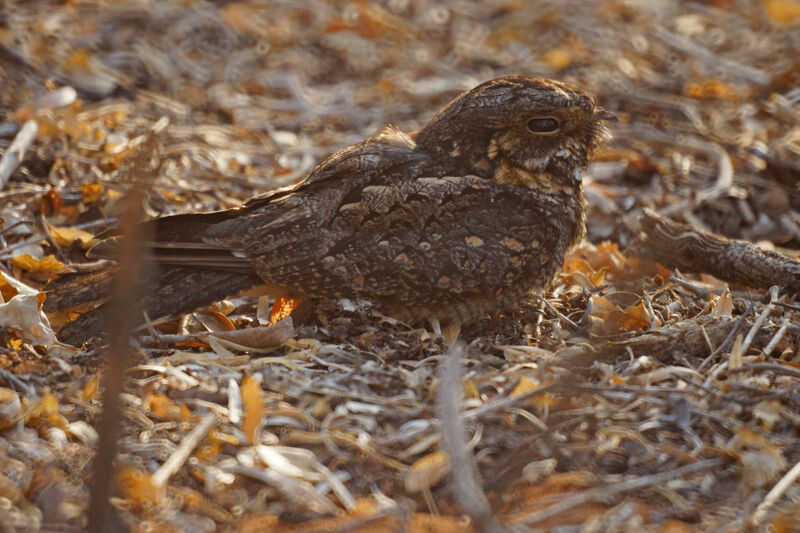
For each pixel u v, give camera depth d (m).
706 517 5.93
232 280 7.96
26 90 12.53
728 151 12.59
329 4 16.41
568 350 7.30
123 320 4.66
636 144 12.82
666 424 6.62
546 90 8.16
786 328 7.69
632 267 9.69
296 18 16.08
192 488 6.05
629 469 6.31
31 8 15.02
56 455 6.16
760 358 7.34
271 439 6.41
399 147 8.41
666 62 15.09
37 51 13.59
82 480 5.98
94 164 11.16
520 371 7.04
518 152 8.24
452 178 8.16
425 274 7.93
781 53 15.15
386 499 6.00
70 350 7.45
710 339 7.66
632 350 7.59
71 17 14.93
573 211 8.51
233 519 5.81
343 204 7.98
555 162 8.33
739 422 6.53
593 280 9.50
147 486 5.78
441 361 7.23
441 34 15.99
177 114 13.19
